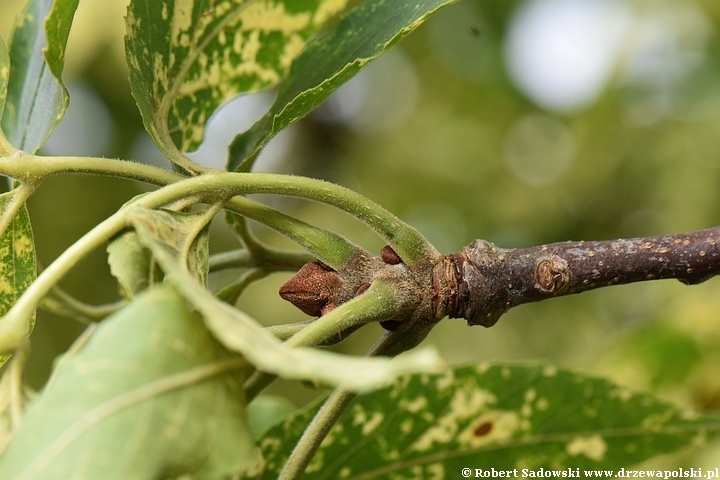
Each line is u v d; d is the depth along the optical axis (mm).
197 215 247
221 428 229
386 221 256
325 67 272
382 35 267
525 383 264
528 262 264
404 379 262
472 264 260
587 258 265
